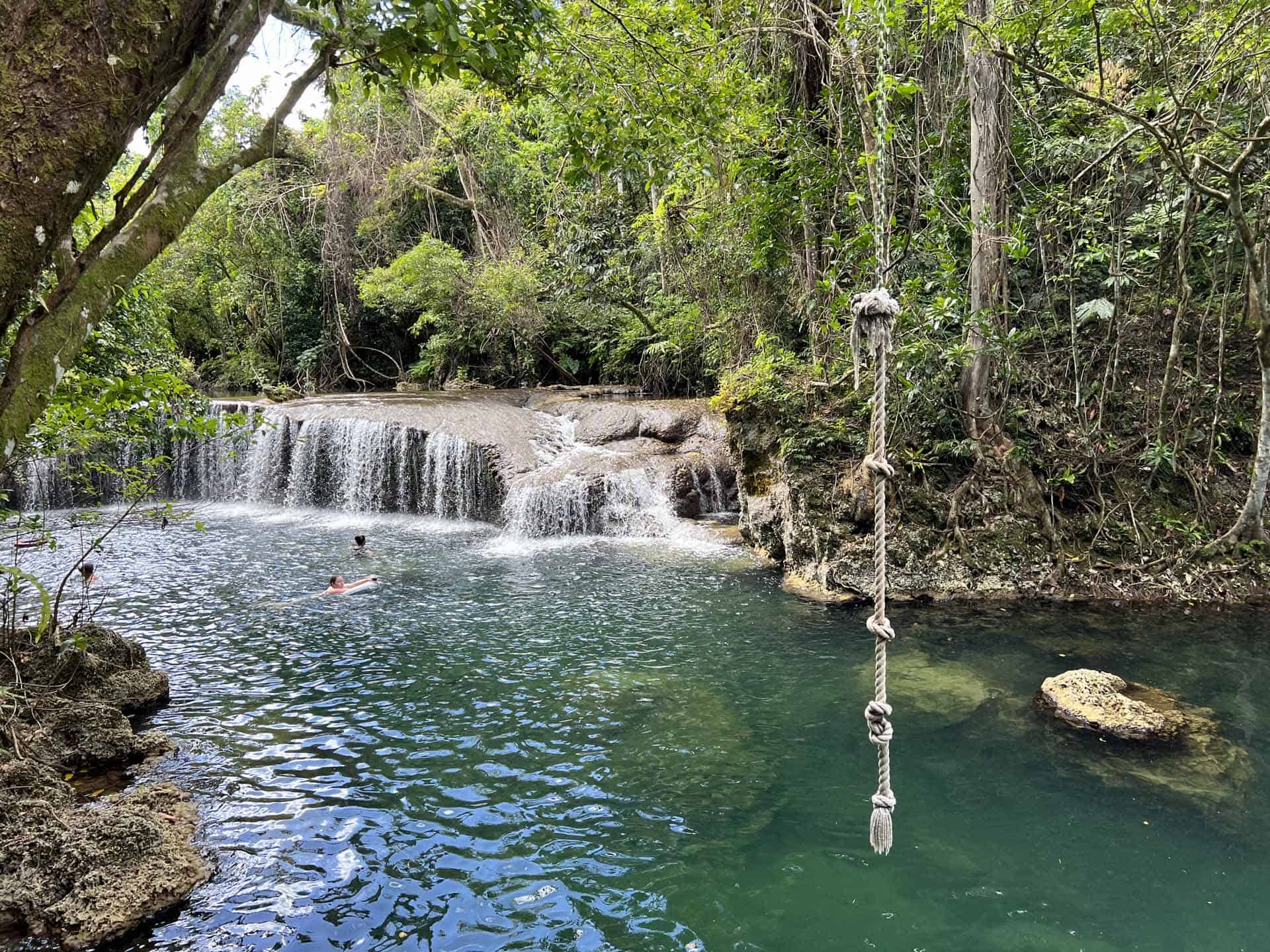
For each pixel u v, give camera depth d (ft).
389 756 18.29
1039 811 15.70
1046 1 26.76
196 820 15.37
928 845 14.64
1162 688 21.26
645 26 22.15
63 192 6.41
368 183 64.18
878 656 9.62
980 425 33.17
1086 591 29.89
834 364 36.96
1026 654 24.06
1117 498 31.78
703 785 16.94
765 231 39.58
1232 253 32.60
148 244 8.36
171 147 8.64
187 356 92.07
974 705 20.59
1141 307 34.81
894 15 26.17
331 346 86.69
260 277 83.71
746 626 27.96
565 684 22.74
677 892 13.30
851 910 12.81
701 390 67.82
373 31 11.69
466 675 23.50
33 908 12.38
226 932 12.21
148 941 12.00
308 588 33.88
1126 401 33.63
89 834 13.67
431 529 48.52
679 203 47.65
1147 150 26.61
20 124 6.04
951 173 34.73
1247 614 27.22
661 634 27.27
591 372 82.02
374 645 26.35
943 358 32.81
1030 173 35.76
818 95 38.78
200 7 7.50
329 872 13.79
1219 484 31.65
